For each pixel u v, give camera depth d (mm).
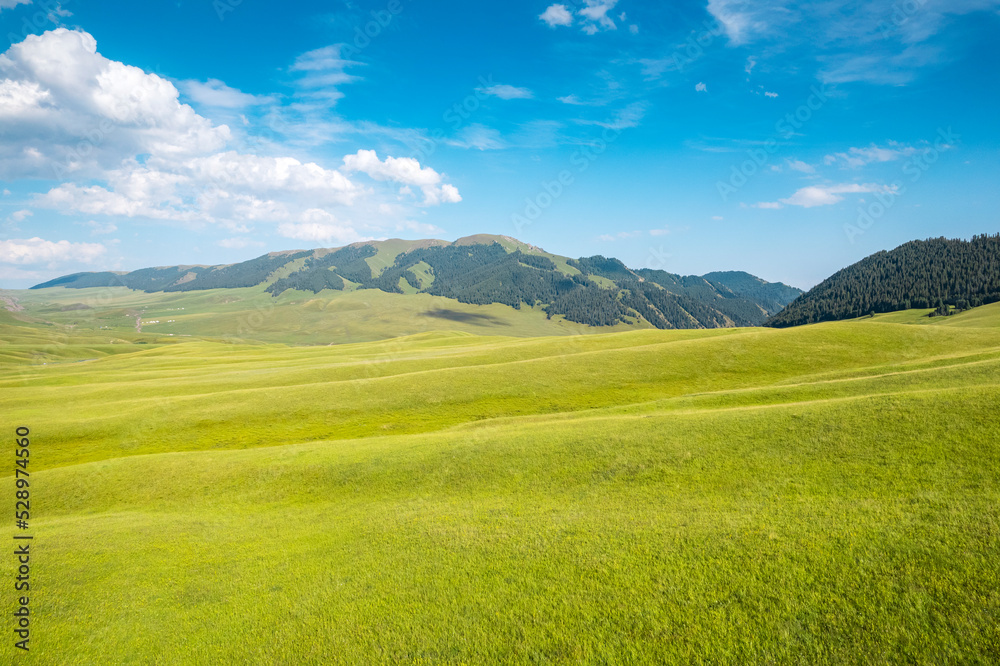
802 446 28188
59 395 76000
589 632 16078
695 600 16828
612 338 108938
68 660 17031
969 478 21531
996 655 12898
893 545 17734
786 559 18109
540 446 35312
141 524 30000
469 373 75312
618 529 22688
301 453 41688
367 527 27031
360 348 149750
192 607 20141
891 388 41750
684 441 32031
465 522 26016
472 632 16844
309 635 17703
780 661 14000
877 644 13953
